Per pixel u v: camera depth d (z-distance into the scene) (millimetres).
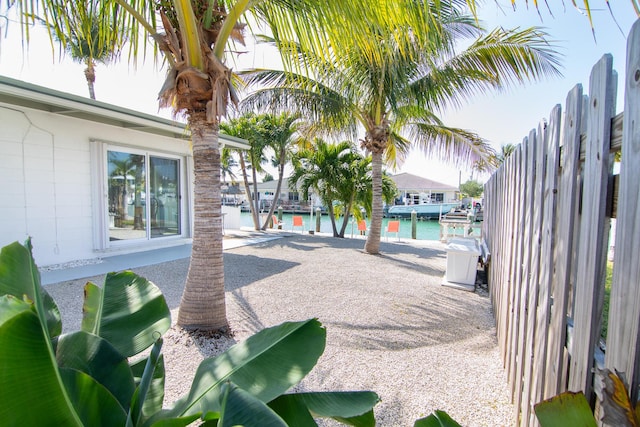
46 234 6027
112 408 1136
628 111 942
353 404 1324
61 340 1369
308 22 2760
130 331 1634
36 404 884
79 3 2893
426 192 36469
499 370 2717
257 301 4414
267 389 1271
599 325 1154
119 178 7238
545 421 992
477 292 5074
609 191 1113
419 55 5402
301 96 6781
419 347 3117
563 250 1478
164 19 2977
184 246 8391
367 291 4980
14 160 5590
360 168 11742
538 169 1957
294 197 32750
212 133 3271
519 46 5695
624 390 853
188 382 2428
